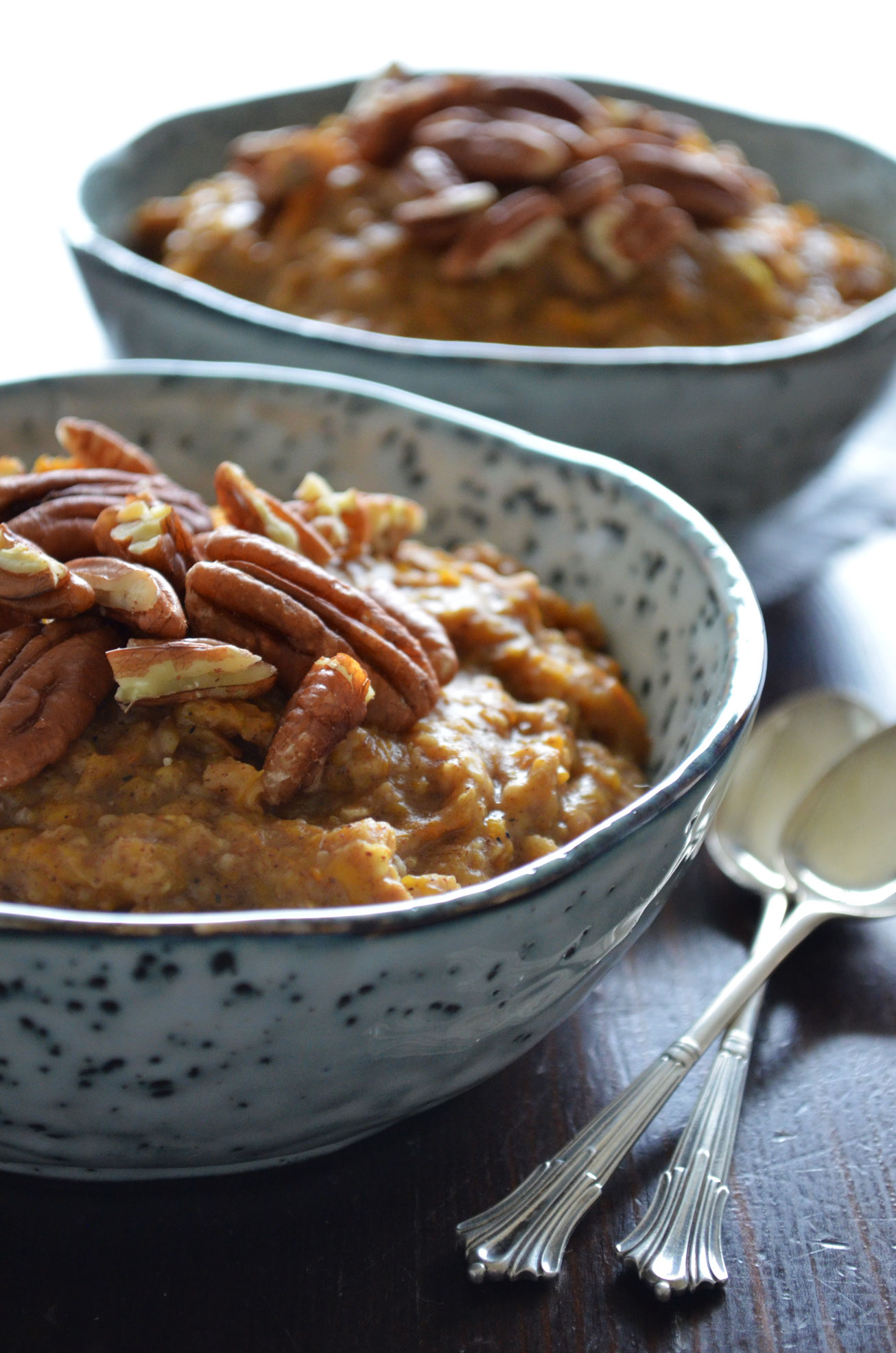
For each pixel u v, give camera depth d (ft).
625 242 1.74
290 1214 1.09
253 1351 1.04
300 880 1.07
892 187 2.09
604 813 1.19
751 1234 1.10
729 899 1.31
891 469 1.84
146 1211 1.09
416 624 1.20
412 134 1.86
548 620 1.32
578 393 1.49
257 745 1.12
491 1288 1.07
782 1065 1.20
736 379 1.50
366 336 1.50
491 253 1.71
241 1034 0.98
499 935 0.99
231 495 1.22
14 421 1.37
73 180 1.88
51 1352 1.03
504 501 1.36
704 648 1.21
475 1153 1.13
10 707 1.08
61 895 1.07
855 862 1.30
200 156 2.09
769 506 1.62
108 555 1.16
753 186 2.02
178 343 1.56
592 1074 1.18
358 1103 1.04
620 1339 1.05
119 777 1.10
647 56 3.88
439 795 1.13
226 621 1.13
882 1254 1.10
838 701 1.39
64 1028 0.97
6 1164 1.07
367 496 1.31
